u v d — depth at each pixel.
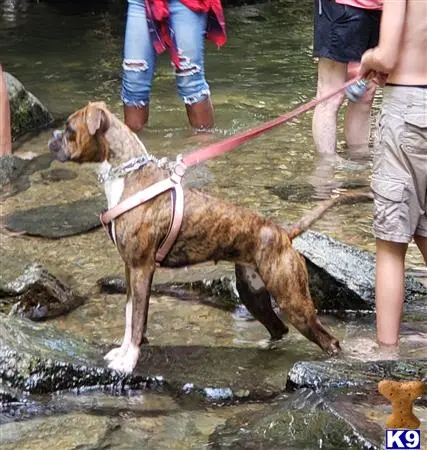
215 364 4.64
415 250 6.12
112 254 6.06
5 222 6.54
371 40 7.59
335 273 5.43
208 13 8.62
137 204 4.40
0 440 3.92
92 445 3.90
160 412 4.21
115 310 5.31
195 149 8.19
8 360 4.33
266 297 4.82
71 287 5.57
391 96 4.54
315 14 7.71
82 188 7.25
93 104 4.53
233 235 4.46
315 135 8.10
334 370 4.33
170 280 5.57
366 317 5.33
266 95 10.19
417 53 4.46
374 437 3.77
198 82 8.61
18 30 13.83
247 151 8.21
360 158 8.06
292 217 6.68
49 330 4.73
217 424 4.10
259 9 15.97
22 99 8.82
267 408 4.16
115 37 13.47
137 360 4.59
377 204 4.67
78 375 4.39
